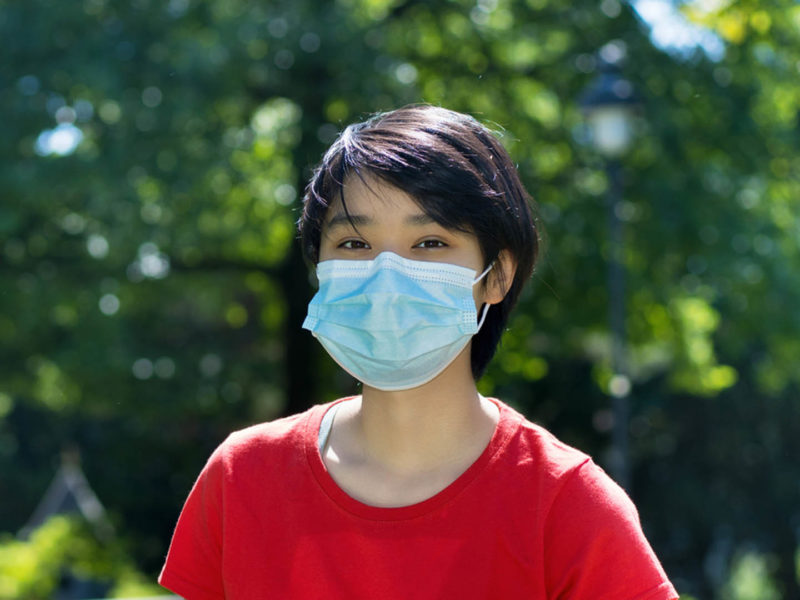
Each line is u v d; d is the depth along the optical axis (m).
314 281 10.80
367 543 1.64
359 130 1.75
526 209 1.80
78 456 18.72
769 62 11.94
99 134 9.74
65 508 12.09
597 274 11.32
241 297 14.97
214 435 18.53
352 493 1.71
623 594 1.60
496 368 12.48
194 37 9.63
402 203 1.67
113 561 10.15
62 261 10.76
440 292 1.68
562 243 11.23
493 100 11.84
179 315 13.89
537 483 1.64
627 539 1.61
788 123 12.73
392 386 1.68
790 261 12.33
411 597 1.61
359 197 1.69
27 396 12.50
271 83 10.39
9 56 9.62
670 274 11.82
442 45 12.02
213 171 9.94
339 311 1.72
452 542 1.62
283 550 1.69
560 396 18.39
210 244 11.36
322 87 10.23
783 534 21.61
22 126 9.59
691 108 11.71
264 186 12.20
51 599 9.16
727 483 21.31
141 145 9.55
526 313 11.62
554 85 11.79
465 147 1.71
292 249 12.12
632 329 12.28
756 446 21.17
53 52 9.66
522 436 1.69
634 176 11.53
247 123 10.86
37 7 9.71
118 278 10.80
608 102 8.23
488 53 11.91
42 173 9.36
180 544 1.86
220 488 1.79
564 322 11.68
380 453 1.71
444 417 1.70
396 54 10.75
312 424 1.79
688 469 21.30
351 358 1.71
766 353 16.31
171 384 12.47
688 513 20.94
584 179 11.83
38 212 10.08
